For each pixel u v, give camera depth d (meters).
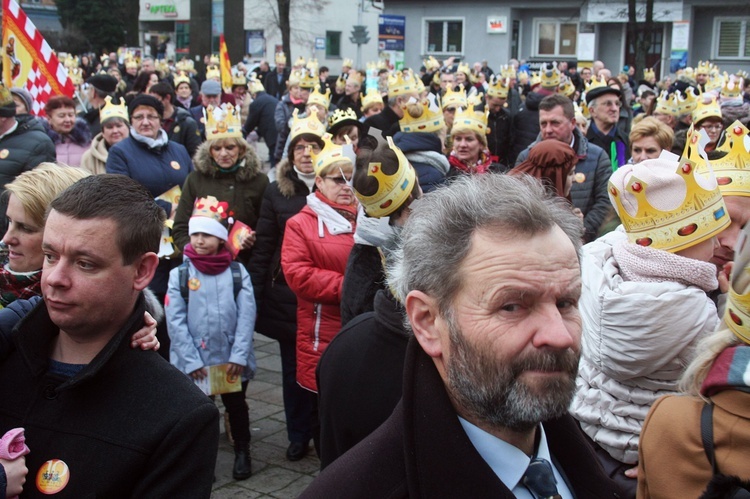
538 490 1.51
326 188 4.15
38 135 5.31
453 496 1.43
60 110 6.54
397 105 7.32
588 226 5.12
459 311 1.46
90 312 1.86
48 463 1.83
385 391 2.28
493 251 1.43
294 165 4.73
